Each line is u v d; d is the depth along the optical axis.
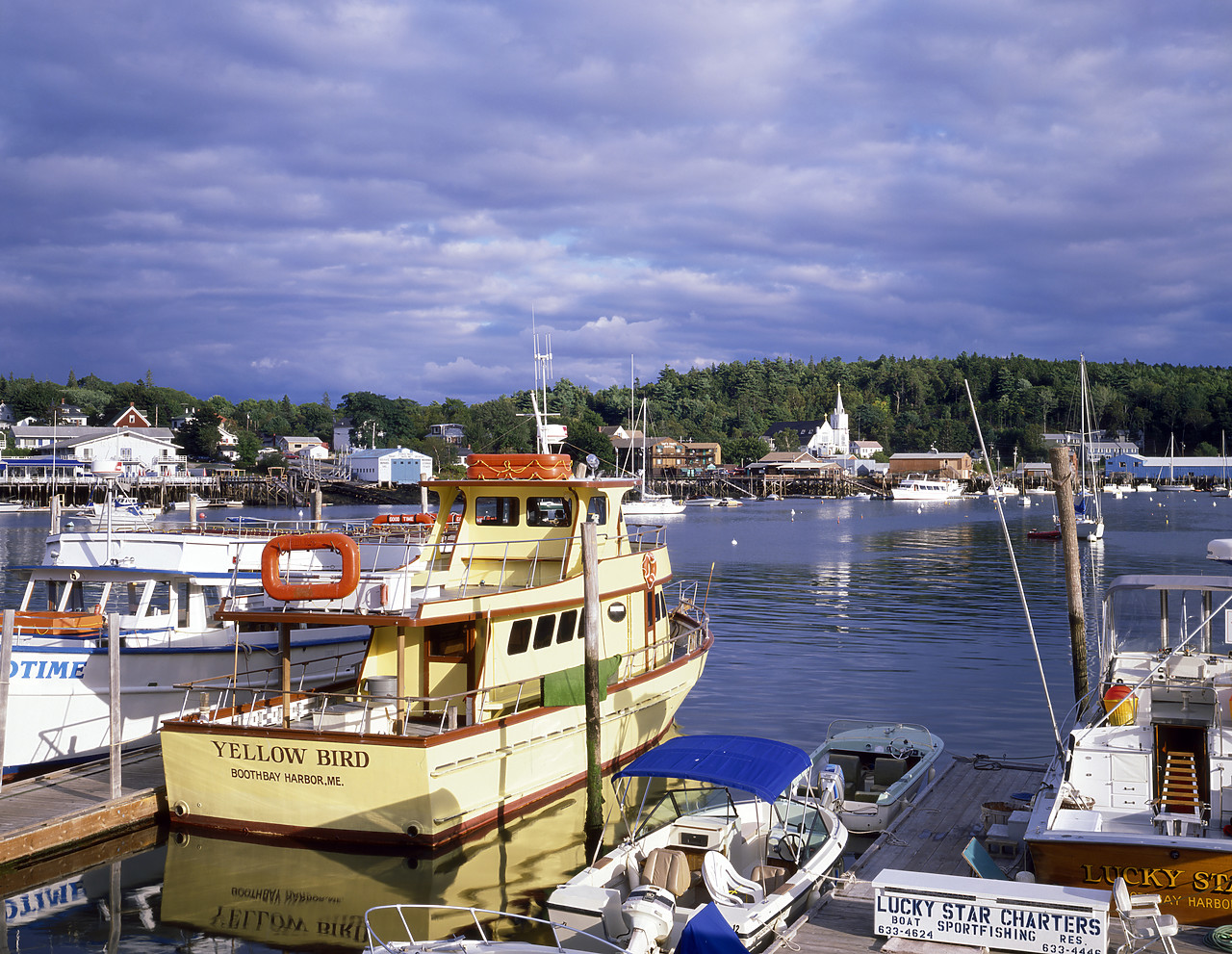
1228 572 56.59
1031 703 27.48
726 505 155.50
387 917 14.26
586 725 17.67
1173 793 14.01
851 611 45.09
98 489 106.44
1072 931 10.02
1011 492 180.25
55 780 18.27
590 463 21.75
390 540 25.00
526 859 16.42
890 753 19.59
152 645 20.84
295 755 16.11
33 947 13.29
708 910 11.30
